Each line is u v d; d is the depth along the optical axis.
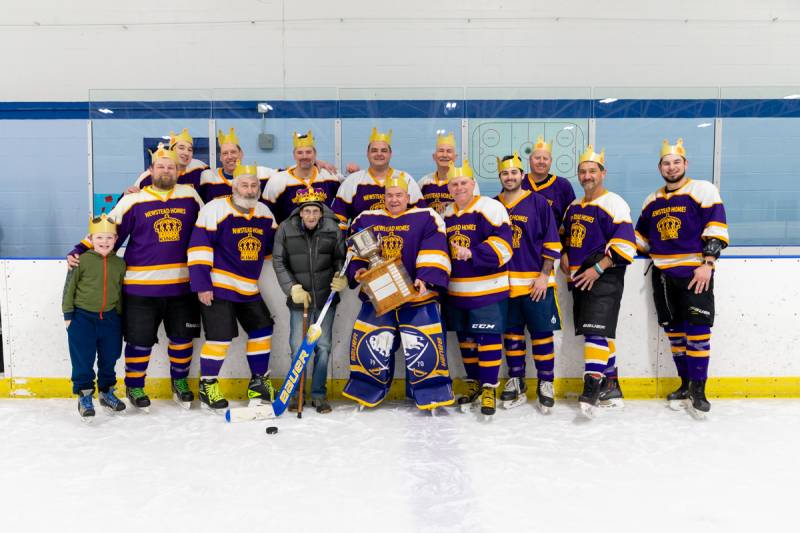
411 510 1.80
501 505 1.83
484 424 2.68
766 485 1.99
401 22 5.34
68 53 5.39
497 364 2.80
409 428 2.61
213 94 5.01
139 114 5.01
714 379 3.15
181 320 2.93
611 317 2.77
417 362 2.80
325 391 2.95
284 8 5.32
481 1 5.32
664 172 2.92
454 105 4.99
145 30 5.36
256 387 2.97
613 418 2.77
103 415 2.83
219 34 5.35
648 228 3.04
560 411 2.90
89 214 5.47
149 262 2.82
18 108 5.44
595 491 1.94
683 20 5.36
